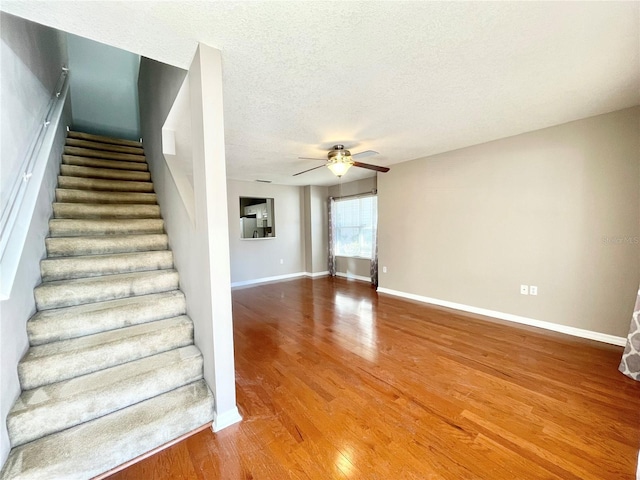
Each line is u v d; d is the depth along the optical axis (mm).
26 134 1876
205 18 1343
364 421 1735
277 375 2287
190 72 1741
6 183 1548
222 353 1672
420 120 2721
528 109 2525
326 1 1253
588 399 1896
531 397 1937
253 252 6148
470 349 2699
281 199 6621
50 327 1775
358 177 5762
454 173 3889
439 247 4152
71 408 1471
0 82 1520
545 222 3084
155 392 1729
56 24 1365
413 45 1600
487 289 3639
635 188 2533
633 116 2506
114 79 4965
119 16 1312
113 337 1860
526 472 1361
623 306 2637
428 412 1810
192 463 1445
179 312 2285
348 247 6590
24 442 1366
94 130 4816
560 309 3029
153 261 2594
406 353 2648
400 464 1423
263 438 1605
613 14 1370
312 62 1748
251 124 2748
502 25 1443
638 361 2102
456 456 1464
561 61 1782
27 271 1800
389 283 4977
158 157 3072
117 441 1418
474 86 2082
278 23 1393
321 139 3232
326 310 4094
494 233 3518
